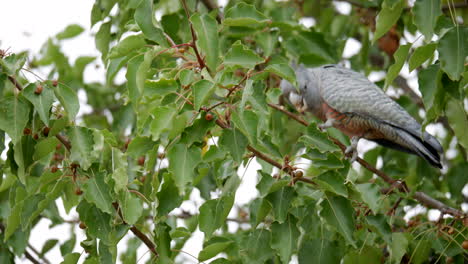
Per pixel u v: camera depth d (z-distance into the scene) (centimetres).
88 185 785
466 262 1021
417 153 1127
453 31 732
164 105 784
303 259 839
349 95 1164
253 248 847
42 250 1105
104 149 855
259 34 1077
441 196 1091
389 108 1140
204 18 782
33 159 793
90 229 800
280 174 820
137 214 777
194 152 779
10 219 830
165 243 812
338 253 841
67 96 785
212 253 841
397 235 885
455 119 796
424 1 757
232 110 764
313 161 813
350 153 1130
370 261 878
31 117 795
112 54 854
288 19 1188
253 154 845
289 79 772
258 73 785
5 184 949
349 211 807
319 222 902
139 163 1038
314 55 1146
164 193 824
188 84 782
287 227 810
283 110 1046
